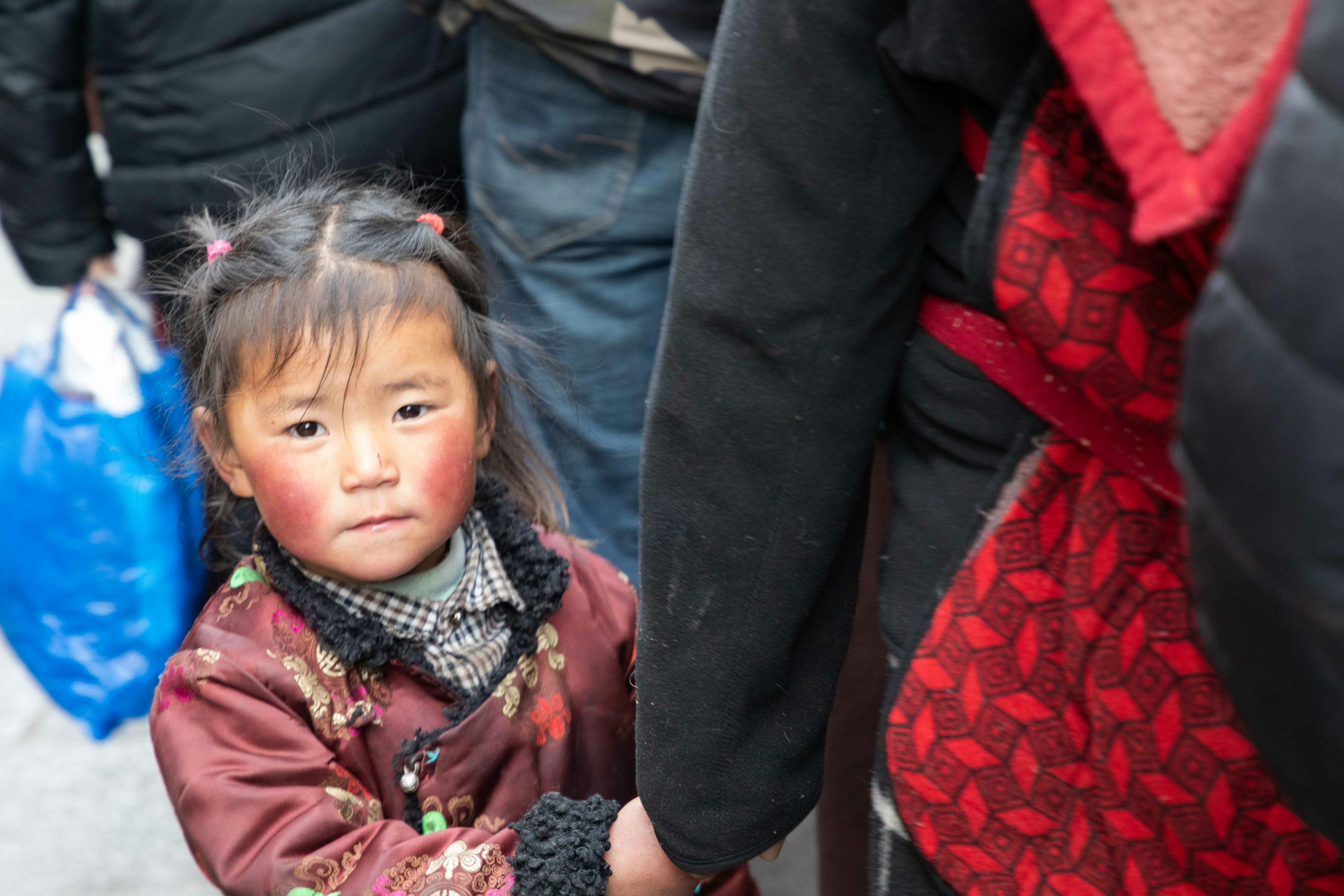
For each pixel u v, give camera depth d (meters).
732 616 0.89
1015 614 0.85
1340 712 0.49
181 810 1.04
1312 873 0.75
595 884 0.98
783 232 0.83
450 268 1.17
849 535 0.97
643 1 1.63
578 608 1.25
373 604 1.12
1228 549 0.52
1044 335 0.77
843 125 0.81
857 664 1.23
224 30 1.96
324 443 1.06
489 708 1.14
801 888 2.04
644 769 0.94
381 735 1.12
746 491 0.88
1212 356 0.50
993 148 0.77
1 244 4.66
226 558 1.45
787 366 0.85
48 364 1.97
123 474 1.94
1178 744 0.78
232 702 1.05
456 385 1.11
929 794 0.88
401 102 2.10
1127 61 0.63
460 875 0.98
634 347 1.84
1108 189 0.76
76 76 2.17
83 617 2.00
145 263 2.16
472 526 1.19
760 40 0.82
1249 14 0.58
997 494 0.86
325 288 1.07
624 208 1.78
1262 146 0.49
